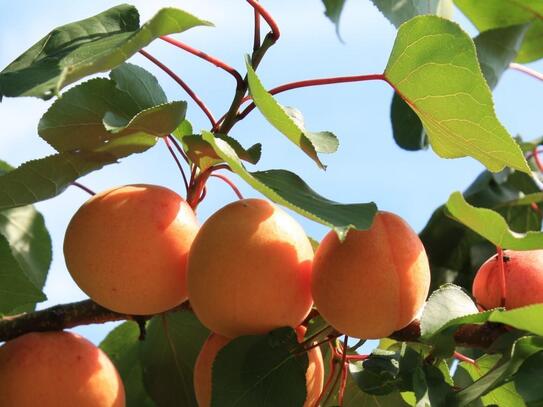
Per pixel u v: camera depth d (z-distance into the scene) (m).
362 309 0.54
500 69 0.76
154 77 0.63
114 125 0.58
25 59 0.57
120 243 0.55
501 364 0.54
